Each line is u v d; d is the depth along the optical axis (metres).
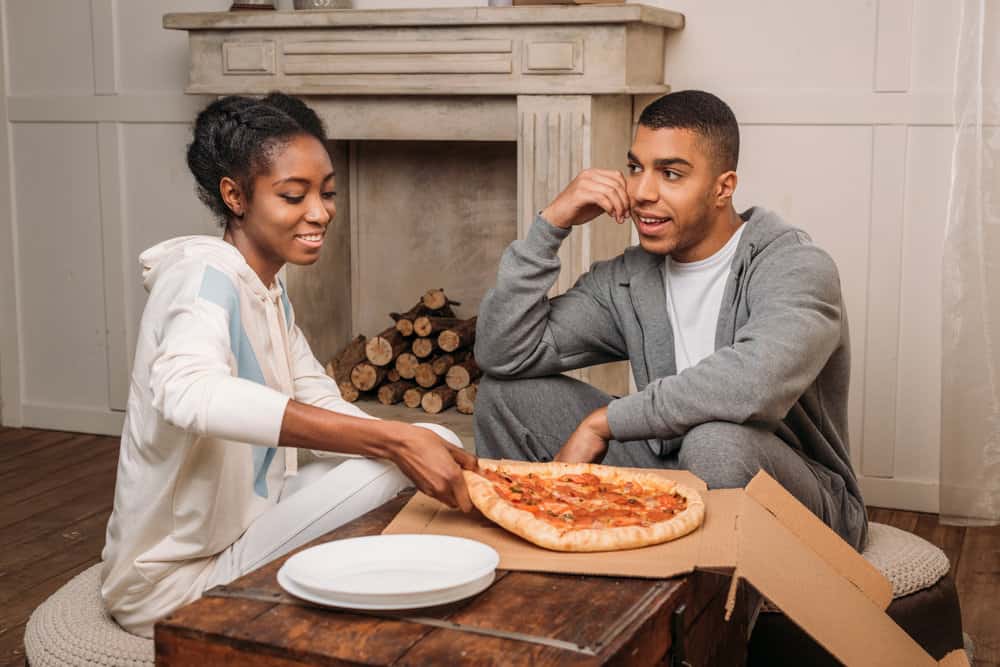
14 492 3.30
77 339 4.00
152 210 3.82
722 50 3.19
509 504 1.44
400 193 3.77
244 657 1.13
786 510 1.56
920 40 2.99
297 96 3.34
